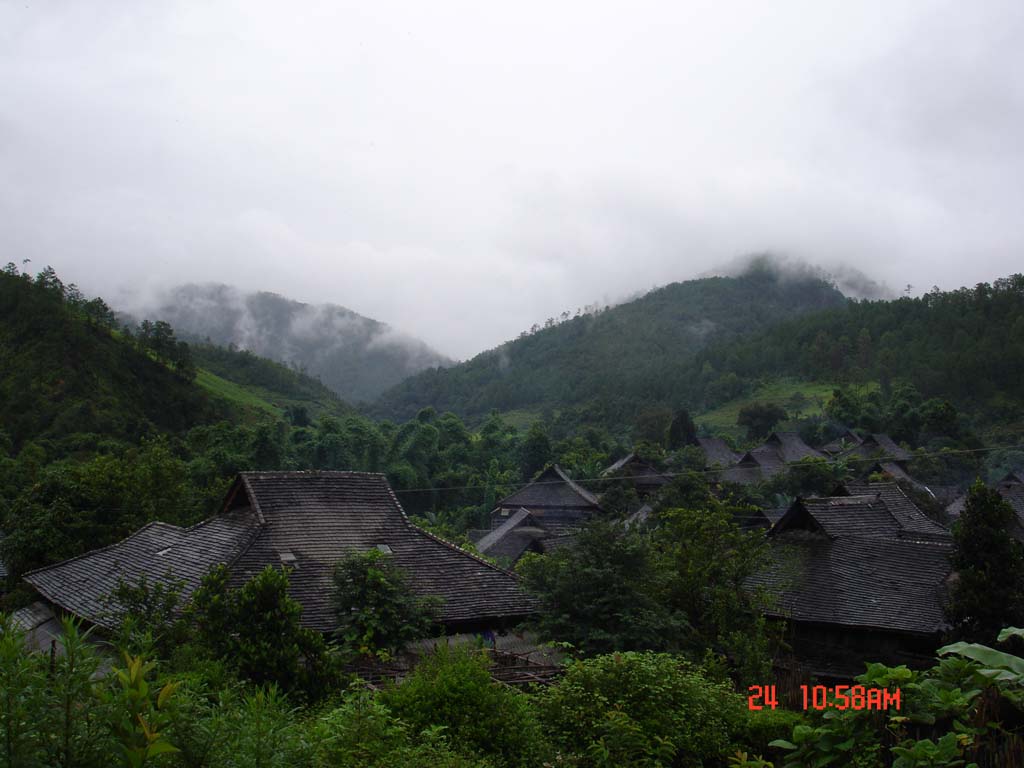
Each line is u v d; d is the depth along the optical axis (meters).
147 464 31.45
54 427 67.31
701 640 16.92
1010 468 60.22
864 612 19.05
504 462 68.44
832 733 7.36
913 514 30.73
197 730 5.12
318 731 7.20
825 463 54.84
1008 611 16.20
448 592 17.30
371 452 62.00
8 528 25.75
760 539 19.11
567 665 11.64
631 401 128.12
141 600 13.76
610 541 16.45
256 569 16.58
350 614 14.73
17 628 4.85
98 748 4.44
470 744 8.61
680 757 9.87
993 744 7.28
